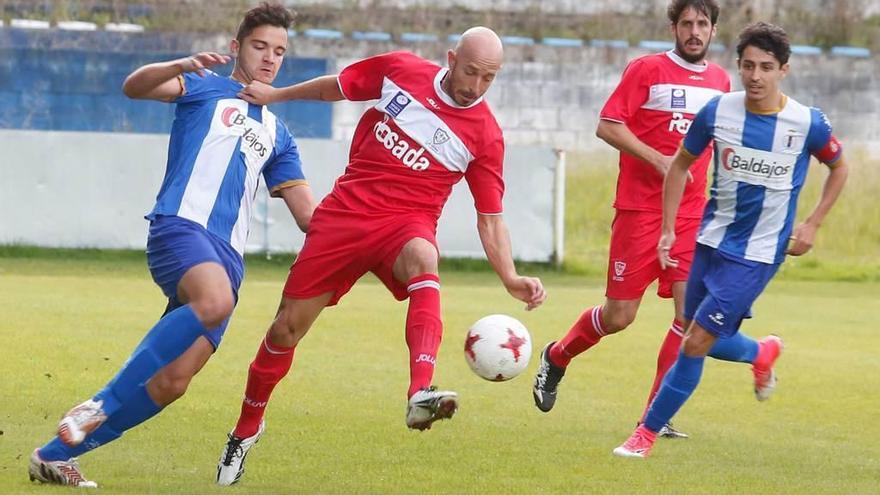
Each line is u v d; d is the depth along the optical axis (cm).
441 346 3225
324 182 5491
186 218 1590
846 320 4109
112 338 3034
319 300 1744
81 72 6550
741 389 2742
